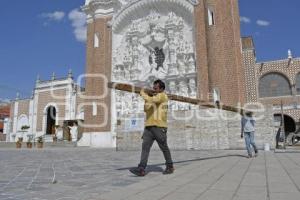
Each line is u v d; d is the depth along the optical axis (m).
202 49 24.92
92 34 30.42
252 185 5.48
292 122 34.66
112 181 6.30
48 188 5.55
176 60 27.41
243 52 35.22
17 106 50.25
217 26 24.22
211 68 23.92
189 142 18.55
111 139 27.92
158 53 29.22
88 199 4.56
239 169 7.81
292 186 5.35
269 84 36.06
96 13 30.25
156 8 29.00
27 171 8.20
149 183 5.85
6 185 5.93
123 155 14.58
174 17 28.03
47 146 32.62
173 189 5.23
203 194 4.79
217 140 18.17
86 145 28.58
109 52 29.66
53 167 9.16
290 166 8.33
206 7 25.06
